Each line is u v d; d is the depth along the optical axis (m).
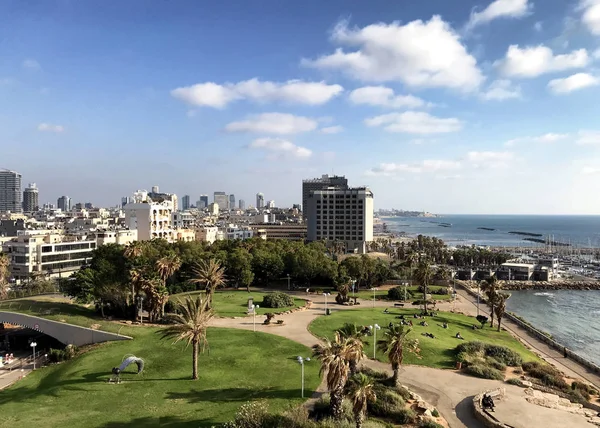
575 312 155.25
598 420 51.12
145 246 120.75
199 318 61.09
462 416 52.09
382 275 164.00
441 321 107.25
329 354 46.84
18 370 75.81
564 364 83.94
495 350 78.69
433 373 66.75
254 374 61.97
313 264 148.50
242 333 83.31
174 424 46.81
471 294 162.00
